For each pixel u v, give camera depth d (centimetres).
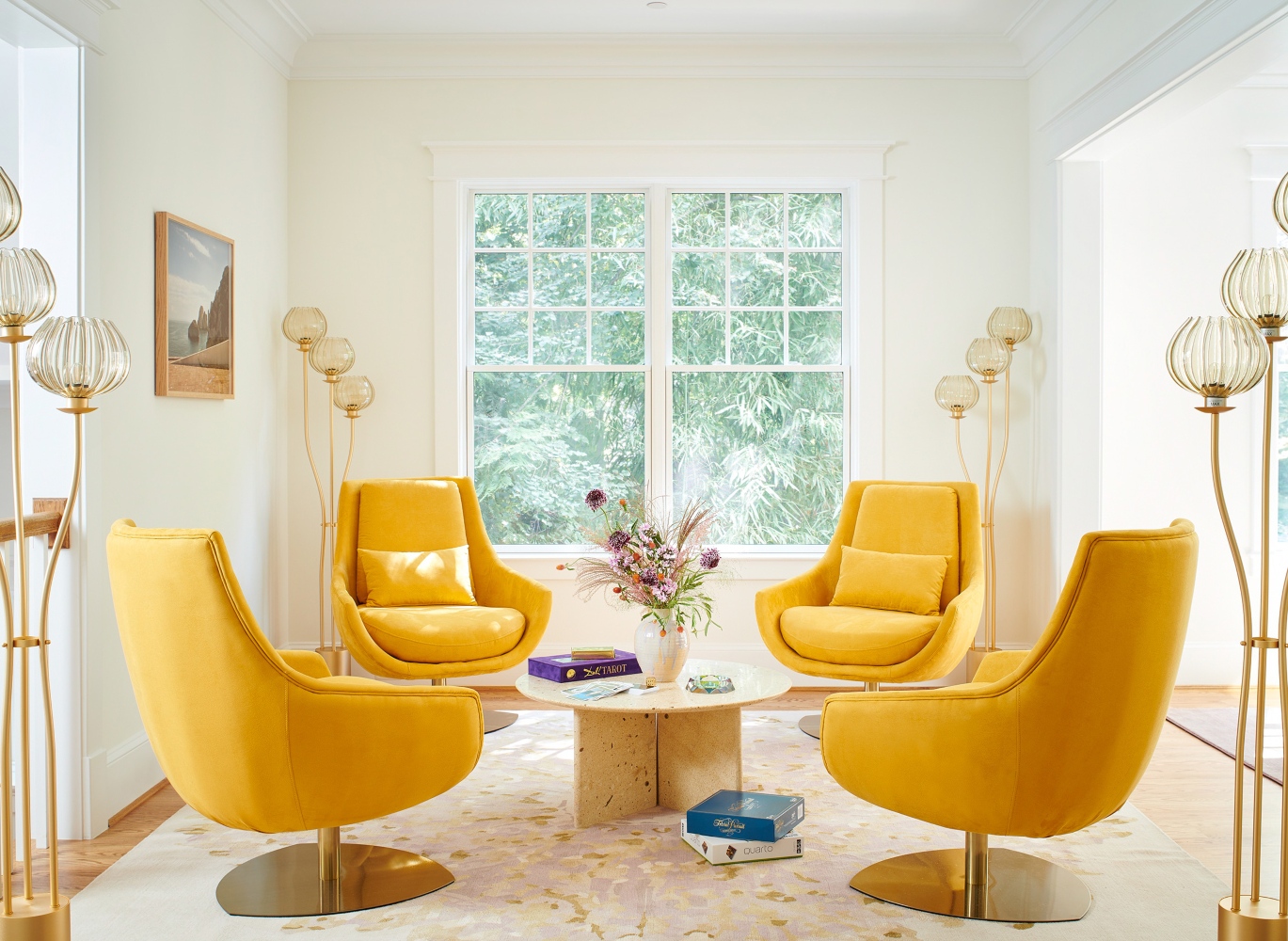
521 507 477
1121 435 467
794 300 479
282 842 276
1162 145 463
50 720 203
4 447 332
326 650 428
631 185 473
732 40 449
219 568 205
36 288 199
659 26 439
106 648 299
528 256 476
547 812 300
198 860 264
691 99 461
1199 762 350
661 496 464
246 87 411
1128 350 466
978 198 466
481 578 405
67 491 283
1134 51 365
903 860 258
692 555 308
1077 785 206
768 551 475
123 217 309
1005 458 467
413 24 436
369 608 374
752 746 366
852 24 439
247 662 207
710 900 237
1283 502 464
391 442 463
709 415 477
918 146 465
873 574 378
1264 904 200
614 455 475
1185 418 467
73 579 283
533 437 477
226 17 388
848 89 463
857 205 467
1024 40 451
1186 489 467
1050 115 442
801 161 462
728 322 478
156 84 332
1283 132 464
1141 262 465
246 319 410
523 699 441
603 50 454
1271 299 203
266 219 434
